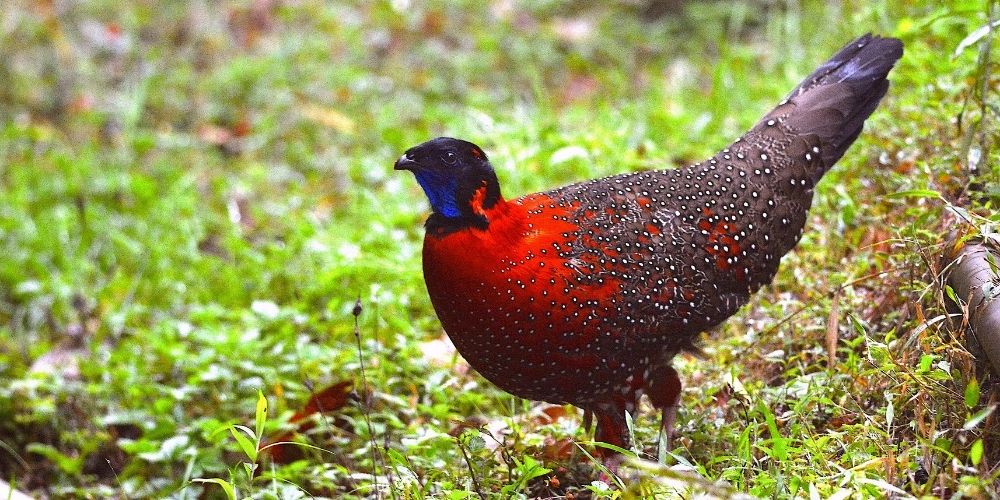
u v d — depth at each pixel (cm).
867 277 786
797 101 862
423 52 1780
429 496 742
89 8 2041
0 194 1538
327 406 949
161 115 1739
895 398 706
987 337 650
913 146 955
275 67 1766
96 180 1555
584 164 1163
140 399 1070
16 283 1373
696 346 862
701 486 601
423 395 958
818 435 723
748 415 757
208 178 1566
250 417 1006
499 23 1842
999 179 806
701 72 1614
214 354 1038
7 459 1080
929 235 761
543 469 705
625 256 752
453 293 731
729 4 1769
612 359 762
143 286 1317
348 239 1217
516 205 746
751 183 818
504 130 1236
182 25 1986
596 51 1767
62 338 1257
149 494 957
